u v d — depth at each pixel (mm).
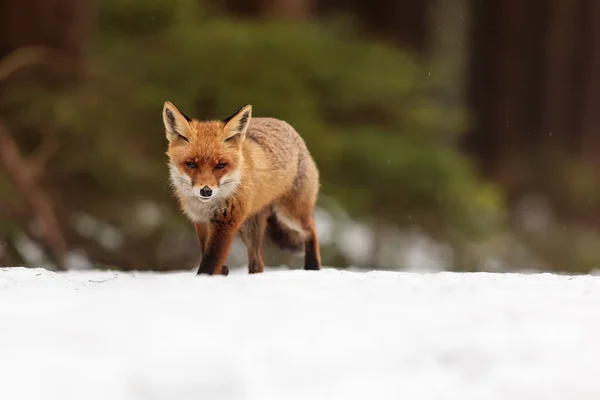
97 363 3377
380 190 20625
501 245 22641
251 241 8734
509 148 28812
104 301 4895
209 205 7914
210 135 7828
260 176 8172
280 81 19891
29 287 5602
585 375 3387
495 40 28938
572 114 29109
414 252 21047
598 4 29031
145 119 19203
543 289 5719
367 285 5836
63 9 18422
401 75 21516
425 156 20578
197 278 6449
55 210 17656
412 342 3838
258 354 3562
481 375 3387
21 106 17906
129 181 18344
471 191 21344
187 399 3025
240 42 20203
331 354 3609
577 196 27578
